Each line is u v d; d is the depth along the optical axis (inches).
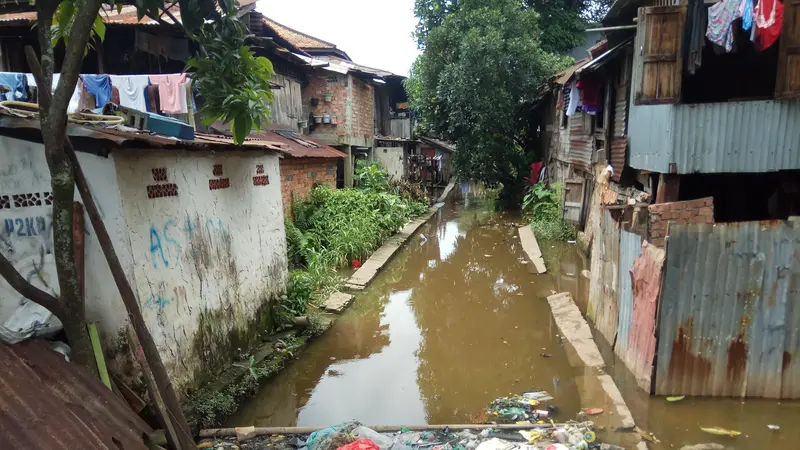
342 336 295.6
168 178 186.5
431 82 754.8
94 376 143.2
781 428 183.8
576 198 474.0
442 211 789.2
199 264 204.8
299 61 548.1
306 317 285.6
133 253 162.2
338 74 649.0
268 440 179.0
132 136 154.9
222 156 229.3
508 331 300.7
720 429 183.5
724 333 198.8
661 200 256.5
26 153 156.3
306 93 655.8
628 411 193.8
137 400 159.3
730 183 334.6
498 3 733.3
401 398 225.3
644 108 282.2
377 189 653.9
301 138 550.3
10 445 107.0
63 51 325.1
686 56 242.1
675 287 197.2
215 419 192.2
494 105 688.4
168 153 186.9
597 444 174.7
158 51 328.2
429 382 239.8
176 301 186.5
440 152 1206.3
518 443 172.2
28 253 157.9
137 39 315.9
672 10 231.5
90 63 349.4
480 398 223.3
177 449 150.1
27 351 142.0
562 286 373.4
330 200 492.7
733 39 216.7
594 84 411.5
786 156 231.0
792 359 197.2
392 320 325.4
